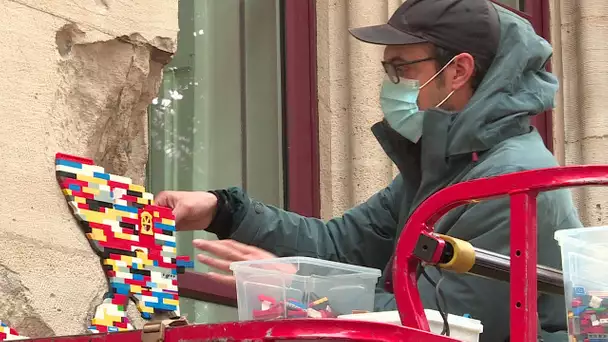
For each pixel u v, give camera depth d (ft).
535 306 4.59
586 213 13.29
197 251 10.43
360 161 11.75
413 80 8.41
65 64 6.84
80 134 7.00
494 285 7.15
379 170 11.79
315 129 11.79
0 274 6.12
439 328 5.89
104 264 6.64
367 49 11.96
